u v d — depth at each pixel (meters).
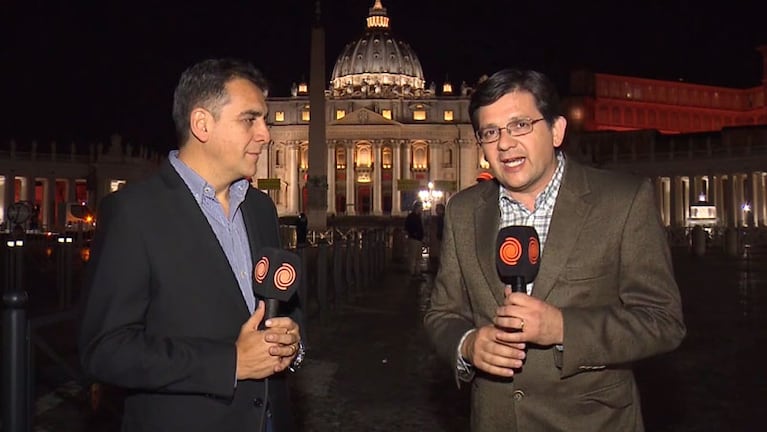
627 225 3.00
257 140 3.13
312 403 7.31
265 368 2.80
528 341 2.80
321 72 40.81
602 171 3.18
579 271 2.99
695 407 7.07
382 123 114.50
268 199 3.47
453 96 121.06
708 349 9.91
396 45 137.75
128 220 2.85
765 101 106.19
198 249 2.93
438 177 116.06
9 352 3.47
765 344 10.23
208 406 2.88
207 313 2.90
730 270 23.84
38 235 37.72
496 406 3.06
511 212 3.20
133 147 84.31
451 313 3.38
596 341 2.79
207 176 3.10
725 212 63.62
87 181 74.94
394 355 9.69
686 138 74.06
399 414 6.93
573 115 96.56
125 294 2.79
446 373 8.62
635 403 3.10
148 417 2.89
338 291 14.62
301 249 10.61
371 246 20.45
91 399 7.06
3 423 3.46
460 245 3.28
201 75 3.05
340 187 117.44
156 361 2.70
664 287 2.96
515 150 3.05
